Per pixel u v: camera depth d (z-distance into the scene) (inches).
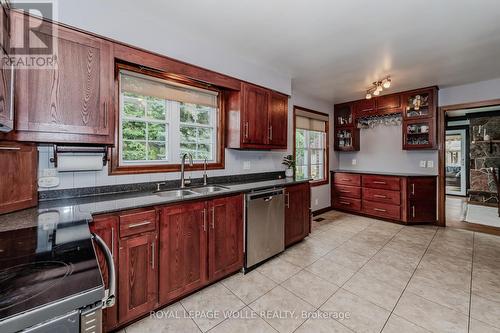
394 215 157.5
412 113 156.9
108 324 58.6
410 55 102.7
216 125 110.9
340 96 173.2
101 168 71.2
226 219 86.4
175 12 72.6
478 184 225.5
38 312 20.2
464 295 76.7
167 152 94.7
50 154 66.0
